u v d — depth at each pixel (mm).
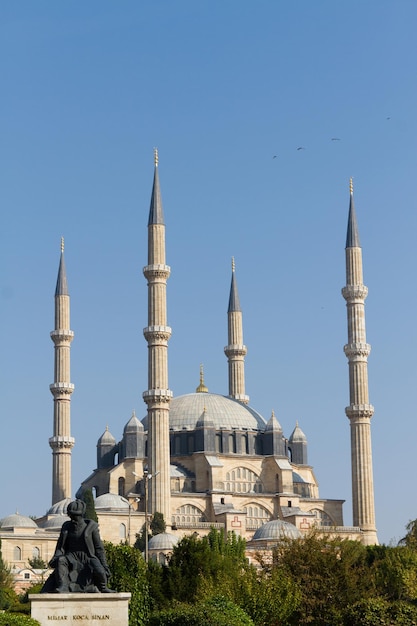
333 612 103750
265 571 109625
